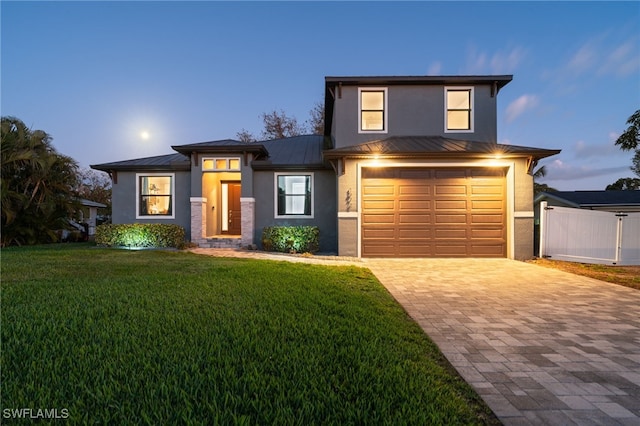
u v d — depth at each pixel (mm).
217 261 8844
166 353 2975
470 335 3914
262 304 4684
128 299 4871
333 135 14250
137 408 2174
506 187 10500
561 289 6434
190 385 2445
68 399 2275
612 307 5188
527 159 10242
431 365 2984
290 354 3037
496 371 2973
